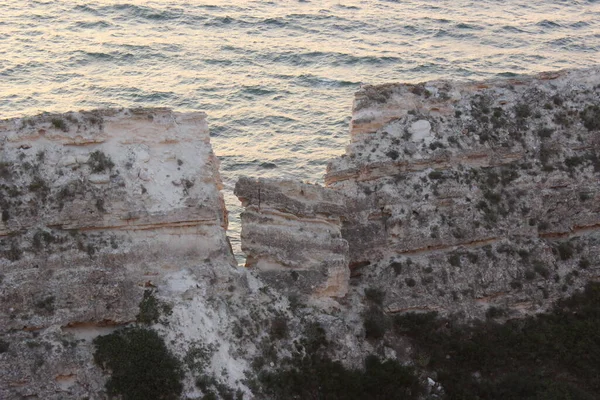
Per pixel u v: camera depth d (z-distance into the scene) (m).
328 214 70.50
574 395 68.69
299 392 66.25
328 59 132.38
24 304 62.69
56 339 62.78
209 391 63.72
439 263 73.19
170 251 66.50
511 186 75.44
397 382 68.06
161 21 142.50
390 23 147.50
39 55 129.00
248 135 111.88
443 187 73.81
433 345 71.12
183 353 64.50
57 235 64.00
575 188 76.12
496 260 73.81
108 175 65.38
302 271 69.94
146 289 65.75
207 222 66.81
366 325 70.69
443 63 133.38
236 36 138.88
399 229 72.94
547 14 155.75
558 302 73.94
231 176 103.06
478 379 70.44
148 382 63.28
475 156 75.19
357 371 67.88
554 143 76.75
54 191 64.50
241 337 66.50
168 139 66.94
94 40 134.25
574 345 72.06
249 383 65.19
